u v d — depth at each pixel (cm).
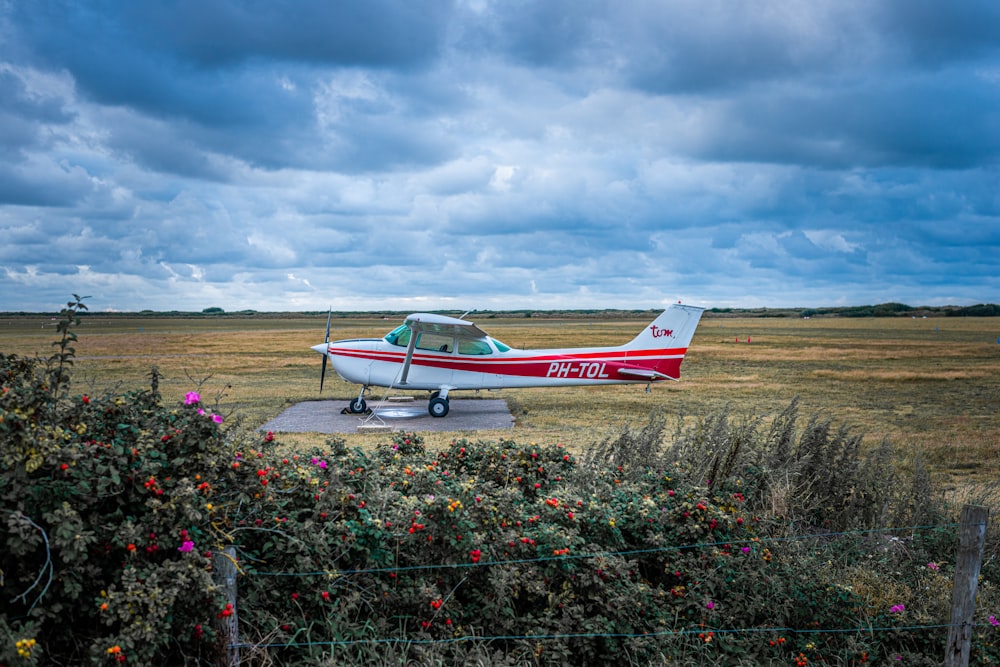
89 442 329
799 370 2794
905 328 8656
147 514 316
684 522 464
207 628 312
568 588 389
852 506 632
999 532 587
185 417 348
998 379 2392
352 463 443
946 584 490
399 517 390
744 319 14850
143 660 283
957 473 920
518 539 391
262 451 405
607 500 482
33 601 298
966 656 379
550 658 357
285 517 371
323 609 357
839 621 436
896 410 1638
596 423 1414
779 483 606
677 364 1750
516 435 1232
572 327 8412
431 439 1186
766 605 429
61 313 334
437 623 367
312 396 1919
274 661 338
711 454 629
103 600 296
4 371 349
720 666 388
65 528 271
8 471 287
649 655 378
